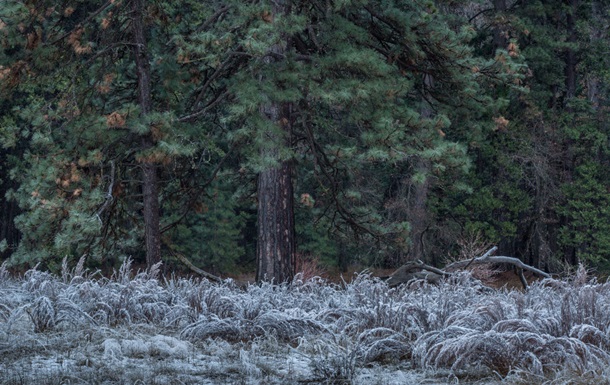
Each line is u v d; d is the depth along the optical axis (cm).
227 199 3872
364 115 1764
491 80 2025
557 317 891
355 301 1116
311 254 3641
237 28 1792
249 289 1330
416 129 1830
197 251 3762
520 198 3247
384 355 869
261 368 793
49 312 980
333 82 1706
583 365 771
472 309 988
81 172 1745
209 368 787
